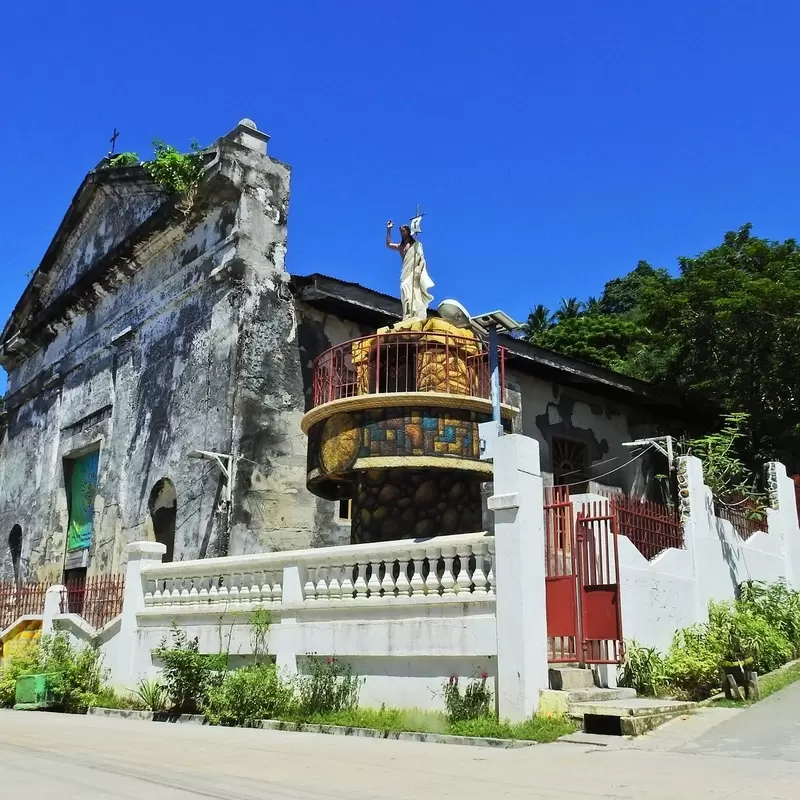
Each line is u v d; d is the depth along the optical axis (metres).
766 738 7.29
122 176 20.75
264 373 15.34
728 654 10.16
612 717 7.56
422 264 12.48
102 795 5.30
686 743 7.14
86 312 21.81
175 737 8.54
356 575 9.95
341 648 9.45
